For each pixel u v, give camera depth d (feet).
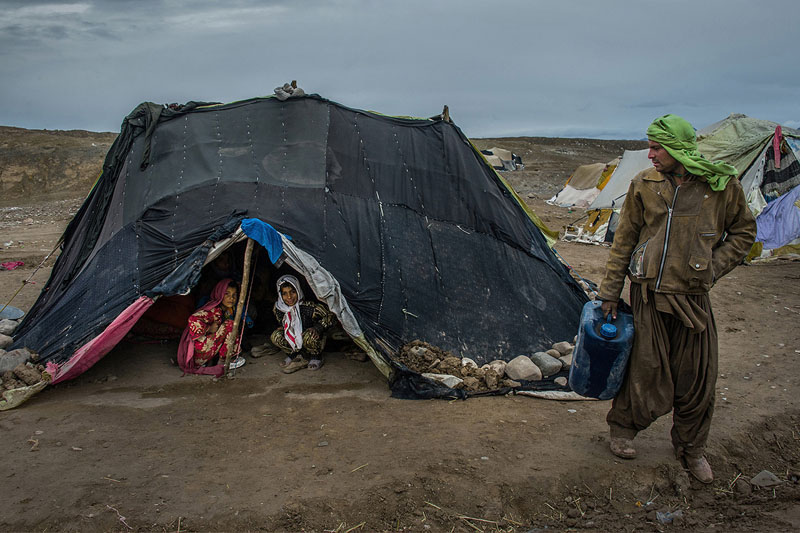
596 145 162.09
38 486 11.85
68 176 76.79
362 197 20.26
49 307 18.89
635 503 12.01
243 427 14.80
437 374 17.61
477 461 12.96
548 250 23.25
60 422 14.96
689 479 12.66
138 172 20.06
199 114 21.20
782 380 17.95
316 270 18.01
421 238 20.34
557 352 19.35
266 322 22.57
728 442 13.99
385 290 18.95
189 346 18.67
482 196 21.90
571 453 13.35
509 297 20.71
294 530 10.78
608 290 12.36
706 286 11.47
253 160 20.21
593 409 16.11
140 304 17.39
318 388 17.61
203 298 20.40
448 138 22.33
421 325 19.03
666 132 11.31
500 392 17.22
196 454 13.33
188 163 20.03
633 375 12.19
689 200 11.39
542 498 11.94
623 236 12.34
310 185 19.81
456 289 20.04
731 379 18.08
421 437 14.19
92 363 17.39
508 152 108.68
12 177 74.84
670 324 11.86
